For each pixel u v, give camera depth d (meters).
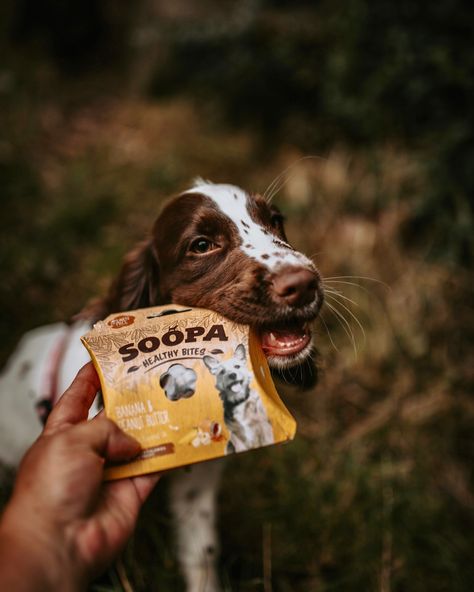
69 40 1.93
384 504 0.68
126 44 1.87
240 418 0.34
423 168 1.02
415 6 1.09
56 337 0.67
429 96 1.05
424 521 0.68
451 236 0.98
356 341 0.90
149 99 1.62
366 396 0.84
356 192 1.11
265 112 1.40
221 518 0.66
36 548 0.26
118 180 1.20
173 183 1.21
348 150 1.22
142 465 0.32
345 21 1.17
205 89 1.51
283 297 0.43
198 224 0.51
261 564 0.62
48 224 1.05
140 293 0.56
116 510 0.31
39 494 0.27
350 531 0.66
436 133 1.02
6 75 1.47
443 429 0.81
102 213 1.10
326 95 1.20
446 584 0.64
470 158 1.00
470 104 1.00
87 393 0.35
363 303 0.94
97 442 0.30
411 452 0.77
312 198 1.14
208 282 0.49
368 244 1.04
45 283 0.97
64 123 1.45
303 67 1.28
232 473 0.69
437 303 0.94
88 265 1.00
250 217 0.51
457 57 1.03
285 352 0.43
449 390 0.84
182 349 0.36
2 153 1.18
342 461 0.73
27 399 0.61
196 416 0.34
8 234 1.02
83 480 0.28
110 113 1.57
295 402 0.81
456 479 0.77
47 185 1.17
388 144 1.11
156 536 0.57
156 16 1.67
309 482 0.68
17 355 0.71
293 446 0.72
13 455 0.65
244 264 0.46
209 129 1.43
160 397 0.34
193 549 0.57
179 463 0.33
